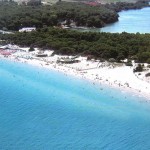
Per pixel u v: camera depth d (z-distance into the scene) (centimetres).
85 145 11256
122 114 13325
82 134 11925
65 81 16588
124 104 14088
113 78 16612
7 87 16288
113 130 12225
